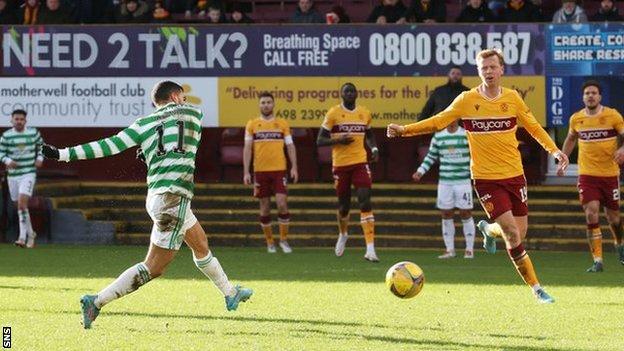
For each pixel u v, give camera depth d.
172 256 26.95
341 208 51.09
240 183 63.22
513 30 58.97
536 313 30.72
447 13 71.44
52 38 60.28
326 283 39.31
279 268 45.56
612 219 45.78
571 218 58.06
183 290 36.56
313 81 59.84
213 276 28.67
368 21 64.81
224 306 32.16
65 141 66.12
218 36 60.09
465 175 52.06
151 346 24.22
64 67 60.31
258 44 59.97
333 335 26.16
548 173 63.84
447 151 52.00
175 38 60.12
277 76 59.91
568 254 54.78
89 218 59.75
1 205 59.97
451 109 32.06
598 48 58.66
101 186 62.09
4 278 40.94
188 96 60.28
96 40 60.31
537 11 62.94
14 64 60.31
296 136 65.25
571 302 33.59
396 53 59.41
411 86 59.41
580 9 61.25
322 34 59.78
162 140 26.64
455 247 57.62
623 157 44.19
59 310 31.08
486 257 52.44
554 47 58.94
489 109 31.91
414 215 59.06
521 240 32.34
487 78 31.70
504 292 36.47
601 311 31.23
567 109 58.97
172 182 26.64
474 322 28.77
